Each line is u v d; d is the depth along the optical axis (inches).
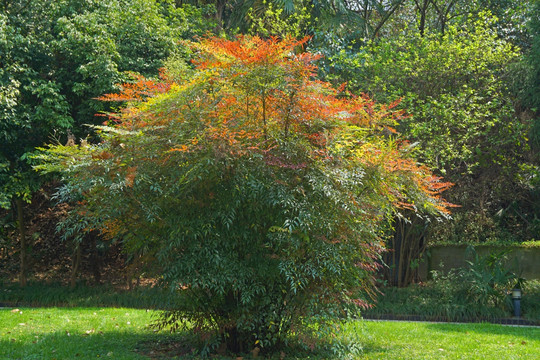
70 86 511.8
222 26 730.2
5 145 502.9
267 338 257.6
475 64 509.7
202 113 235.0
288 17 641.6
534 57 502.6
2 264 676.1
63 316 365.1
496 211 644.1
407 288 507.8
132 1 527.5
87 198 249.3
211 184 235.6
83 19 482.0
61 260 675.4
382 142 277.3
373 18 793.6
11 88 454.6
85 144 253.4
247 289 236.2
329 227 234.7
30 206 695.7
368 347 282.0
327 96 255.4
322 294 240.1
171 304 273.9
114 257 664.4
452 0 681.6
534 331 354.3
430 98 483.2
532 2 526.3
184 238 239.3
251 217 242.2
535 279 510.9
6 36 467.2
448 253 552.1
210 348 259.4
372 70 541.0
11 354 241.0
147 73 507.2
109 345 266.8
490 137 509.4
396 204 280.8
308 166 236.8
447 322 429.1
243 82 231.5
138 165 235.0
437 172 500.7
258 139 237.5
